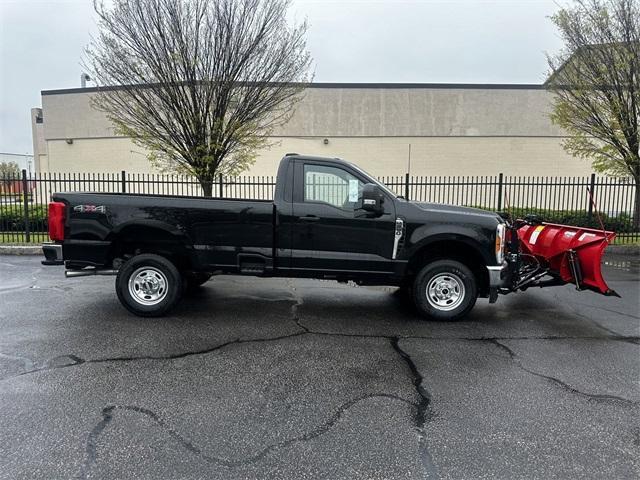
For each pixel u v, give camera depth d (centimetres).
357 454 292
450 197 2170
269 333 537
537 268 657
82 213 580
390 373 424
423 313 596
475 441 309
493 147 2267
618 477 272
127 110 1104
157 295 597
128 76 1059
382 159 2261
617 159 1284
